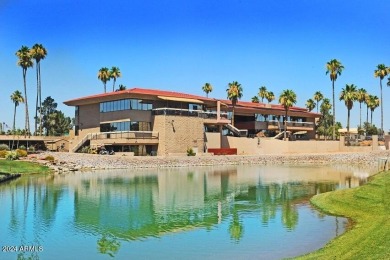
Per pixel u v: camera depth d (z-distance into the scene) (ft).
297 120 389.80
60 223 83.30
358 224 76.59
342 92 365.20
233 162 256.11
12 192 126.52
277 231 75.51
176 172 196.85
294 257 59.31
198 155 265.95
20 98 422.82
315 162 271.69
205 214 92.27
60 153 250.16
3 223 83.66
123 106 265.54
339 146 317.42
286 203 105.91
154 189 133.49
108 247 66.74
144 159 229.45
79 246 67.41
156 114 265.54
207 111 305.12
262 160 265.13
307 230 75.61
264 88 475.31
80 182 153.07
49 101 472.85
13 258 61.72
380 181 122.31
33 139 308.40
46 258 61.52
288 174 186.39
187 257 61.26
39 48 357.20
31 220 86.38
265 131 361.71
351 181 155.63
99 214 92.89
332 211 92.38
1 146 268.62
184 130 269.44
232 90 336.29
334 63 364.38
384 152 285.23
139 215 91.09
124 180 159.53
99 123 286.87
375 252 53.62
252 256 61.16
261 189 133.59
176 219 87.15
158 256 61.87
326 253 57.77
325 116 519.60
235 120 369.71
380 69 396.57
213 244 67.77
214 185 144.25
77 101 298.35
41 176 174.19
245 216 89.51
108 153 253.03
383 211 84.28
